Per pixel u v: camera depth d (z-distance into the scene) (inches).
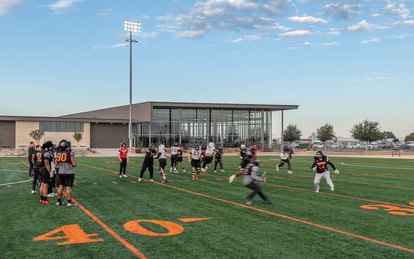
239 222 360.2
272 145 2760.8
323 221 366.9
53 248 276.1
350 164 1261.1
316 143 3939.5
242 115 2699.3
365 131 3405.5
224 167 1075.9
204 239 300.4
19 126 2394.2
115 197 506.9
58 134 2487.7
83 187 609.3
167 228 335.6
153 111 2571.4
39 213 398.9
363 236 312.7
